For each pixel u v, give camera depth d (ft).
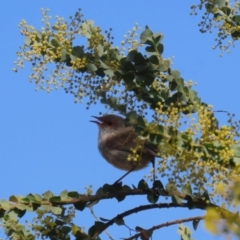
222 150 22.82
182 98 28.17
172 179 22.97
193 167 22.74
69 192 27.91
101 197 28.22
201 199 26.40
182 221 26.89
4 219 26.68
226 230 12.40
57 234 27.81
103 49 29.73
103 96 26.08
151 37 28.55
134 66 28.53
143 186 28.27
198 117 24.80
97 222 27.91
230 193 13.83
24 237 26.99
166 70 28.43
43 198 27.50
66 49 29.91
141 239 27.07
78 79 29.58
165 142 23.20
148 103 29.17
